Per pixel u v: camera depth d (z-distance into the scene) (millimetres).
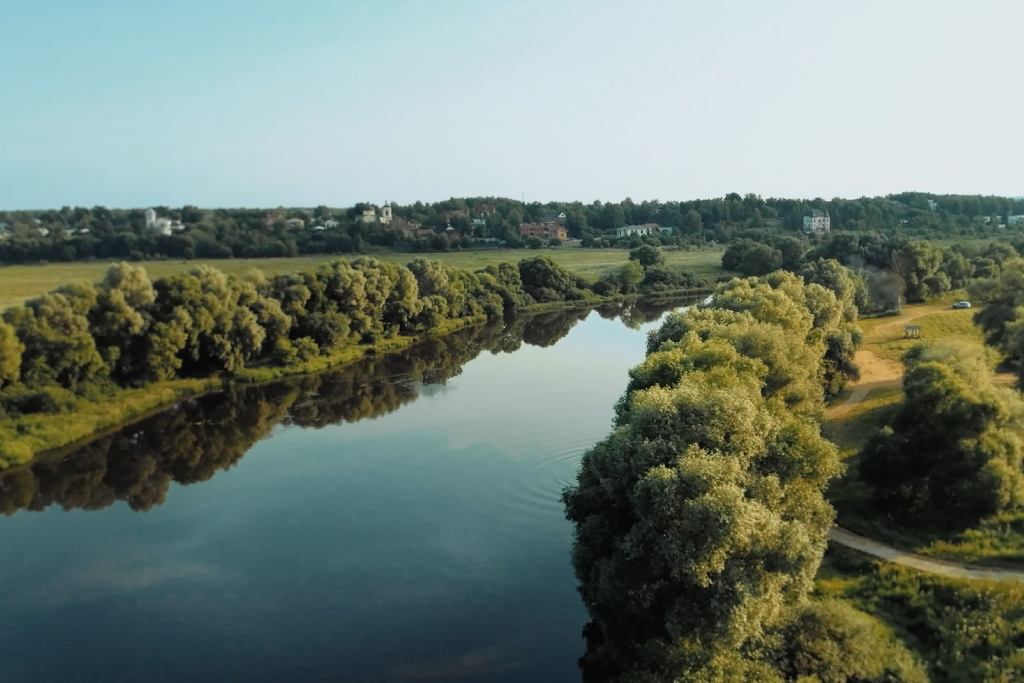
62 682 25219
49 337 51469
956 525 31703
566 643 27094
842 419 48875
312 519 38250
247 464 46875
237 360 66812
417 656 26344
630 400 34844
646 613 23781
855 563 28703
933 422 32688
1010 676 21406
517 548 34625
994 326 62562
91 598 30812
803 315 55219
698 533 21016
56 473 45250
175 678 25359
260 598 30562
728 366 34375
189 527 37594
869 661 21422
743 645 21750
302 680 25094
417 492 41469
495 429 52594
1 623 28953
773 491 23297
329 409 59562
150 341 59156
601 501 27578
